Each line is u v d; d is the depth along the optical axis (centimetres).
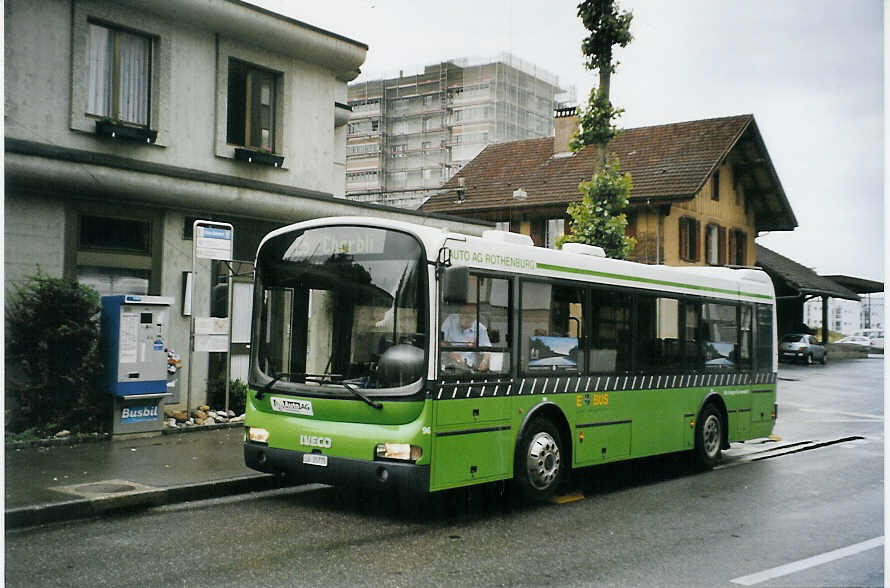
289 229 902
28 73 1292
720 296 1306
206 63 1548
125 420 1210
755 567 689
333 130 1811
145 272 1408
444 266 820
